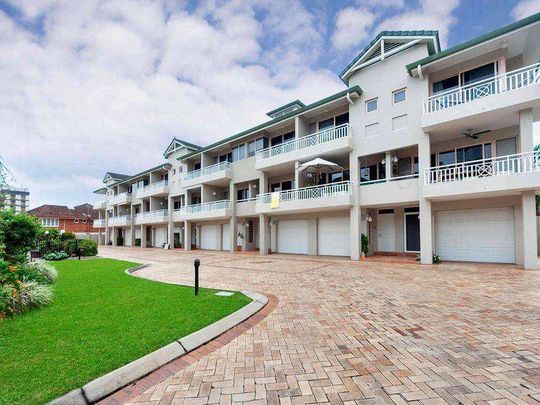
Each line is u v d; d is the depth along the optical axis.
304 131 18.61
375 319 5.14
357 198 15.27
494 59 12.08
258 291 7.62
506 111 11.02
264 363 3.53
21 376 3.00
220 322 4.82
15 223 8.89
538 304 5.95
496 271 10.24
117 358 3.44
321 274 10.43
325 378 3.14
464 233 13.45
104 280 9.27
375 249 17.17
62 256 17.56
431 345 3.95
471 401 2.66
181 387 3.00
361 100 15.59
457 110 11.76
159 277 10.39
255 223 24.25
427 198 12.70
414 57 13.93
